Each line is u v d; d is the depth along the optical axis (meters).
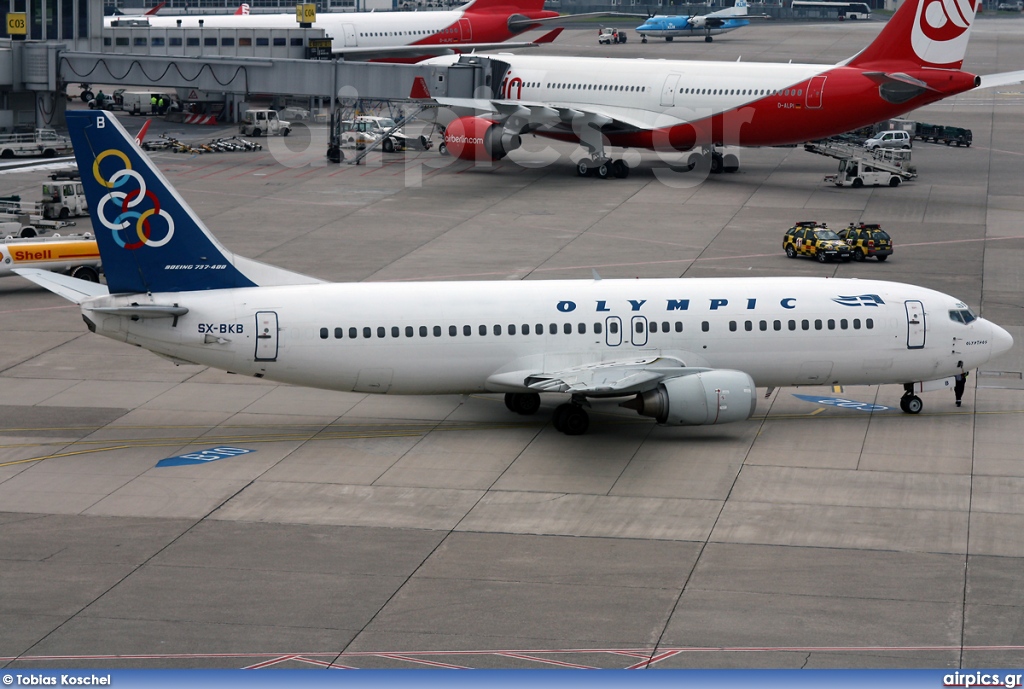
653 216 151.25
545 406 87.38
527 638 52.19
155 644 51.88
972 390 90.38
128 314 75.81
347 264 125.88
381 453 77.25
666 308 81.19
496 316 80.00
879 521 65.38
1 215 138.38
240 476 73.12
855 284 84.06
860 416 84.56
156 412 86.06
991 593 56.44
